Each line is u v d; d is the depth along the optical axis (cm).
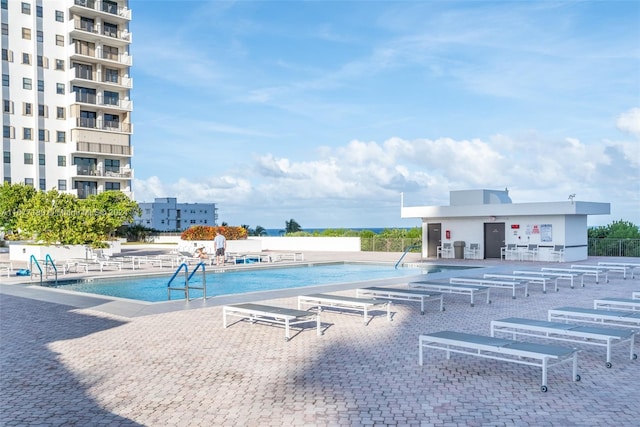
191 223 9319
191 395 642
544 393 641
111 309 1286
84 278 2077
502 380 695
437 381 691
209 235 3762
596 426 534
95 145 5681
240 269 2545
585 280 1989
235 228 3884
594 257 3216
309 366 768
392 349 872
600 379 700
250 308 1043
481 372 733
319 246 4550
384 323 1108
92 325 1093
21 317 1193
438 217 3244
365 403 607
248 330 1034
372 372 734
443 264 2702
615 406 593
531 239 2914
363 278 2339
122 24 6041
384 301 1135
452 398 623
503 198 3369
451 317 1177
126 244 5072
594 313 974
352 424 544
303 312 993
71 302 1406
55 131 5644
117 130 5853
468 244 3144
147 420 560
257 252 3853
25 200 4478
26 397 639
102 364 787
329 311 1260
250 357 823
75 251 3100
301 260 3091
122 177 5900
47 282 1991
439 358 811
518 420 552
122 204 5078
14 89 5400
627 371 738
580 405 597
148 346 901
